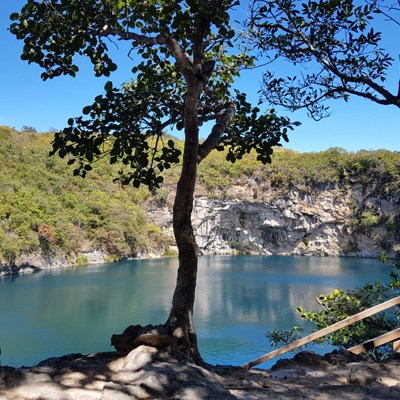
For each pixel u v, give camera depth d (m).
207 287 44.59
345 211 80.56
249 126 5.45
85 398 3.07
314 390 3.70
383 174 77.69
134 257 74.69
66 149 4.66
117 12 4.49
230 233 88.50
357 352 4.98
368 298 10.55
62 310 32.78
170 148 5.02
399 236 75.94
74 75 4.94
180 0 4.01
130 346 3.97
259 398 3.41
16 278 48.78
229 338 25.42
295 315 31.72
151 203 85.12
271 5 4.09
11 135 89.19
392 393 3.58
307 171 82.50
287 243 85.81
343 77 3.71
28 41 4.63
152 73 5.27
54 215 63.09
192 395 2.99
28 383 3.26
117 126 4.75
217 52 5.16
